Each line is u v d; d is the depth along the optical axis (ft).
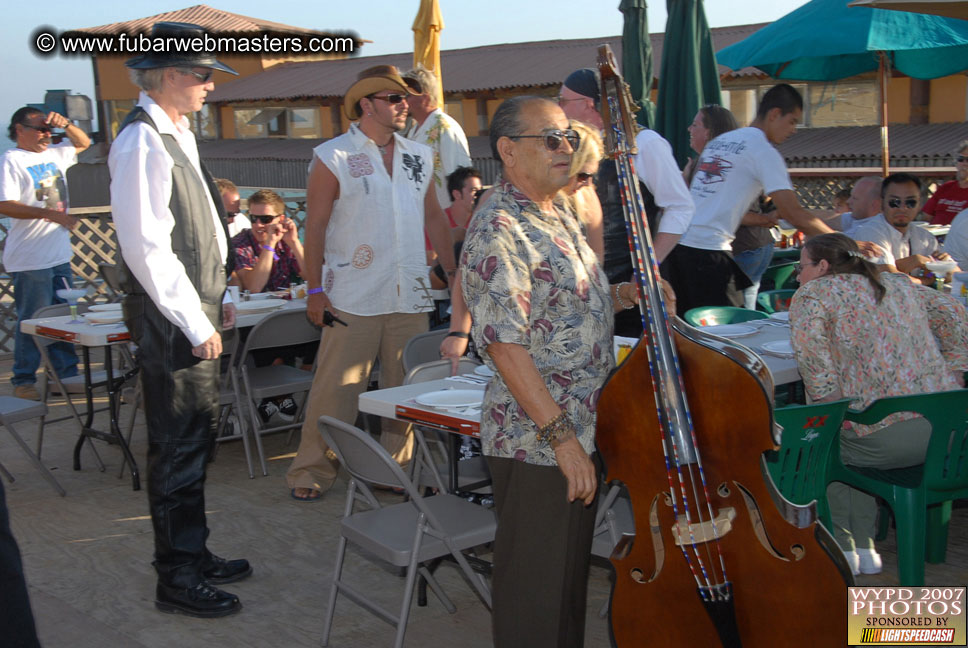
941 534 11.57
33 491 15.34
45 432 18.85
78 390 16.40
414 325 14.11
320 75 93.25
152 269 9.50
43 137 20.81
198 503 10.69
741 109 63.87
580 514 7.29
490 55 85.71
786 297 16.92
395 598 11.27
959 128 54.70
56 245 21.20
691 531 7.07
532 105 6.86
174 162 9.77
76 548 12.93
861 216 18.45
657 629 7.33
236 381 15.80
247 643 10.16
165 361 10.05
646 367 7.08
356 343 13.80
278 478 15.76
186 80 9.82
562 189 7.30
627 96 7.52
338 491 15.06
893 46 18.61
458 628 10.48
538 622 7.29
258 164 83.56
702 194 15.70
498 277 6.73
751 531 7.15
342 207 13.46
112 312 16.25
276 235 19.39
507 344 6.75
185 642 10.19
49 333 15.72
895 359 10.48
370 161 13.51
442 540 9.13
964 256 16.79
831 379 10.32
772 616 7.16
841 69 23.97
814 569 7.06
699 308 14.66
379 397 10.33
